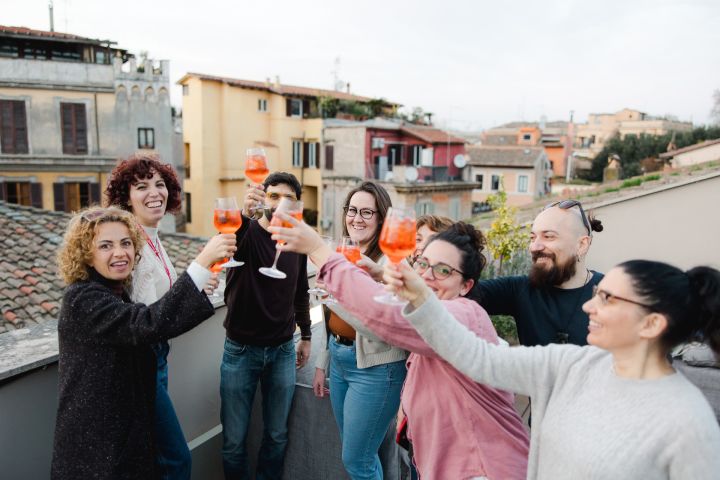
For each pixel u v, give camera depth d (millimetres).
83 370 1608
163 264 2193
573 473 1210
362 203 2271
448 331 1339
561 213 2041
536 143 44688
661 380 1169
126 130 18297
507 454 1461
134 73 18141
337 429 2504
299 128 25781
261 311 2338
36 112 16922
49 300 7258
